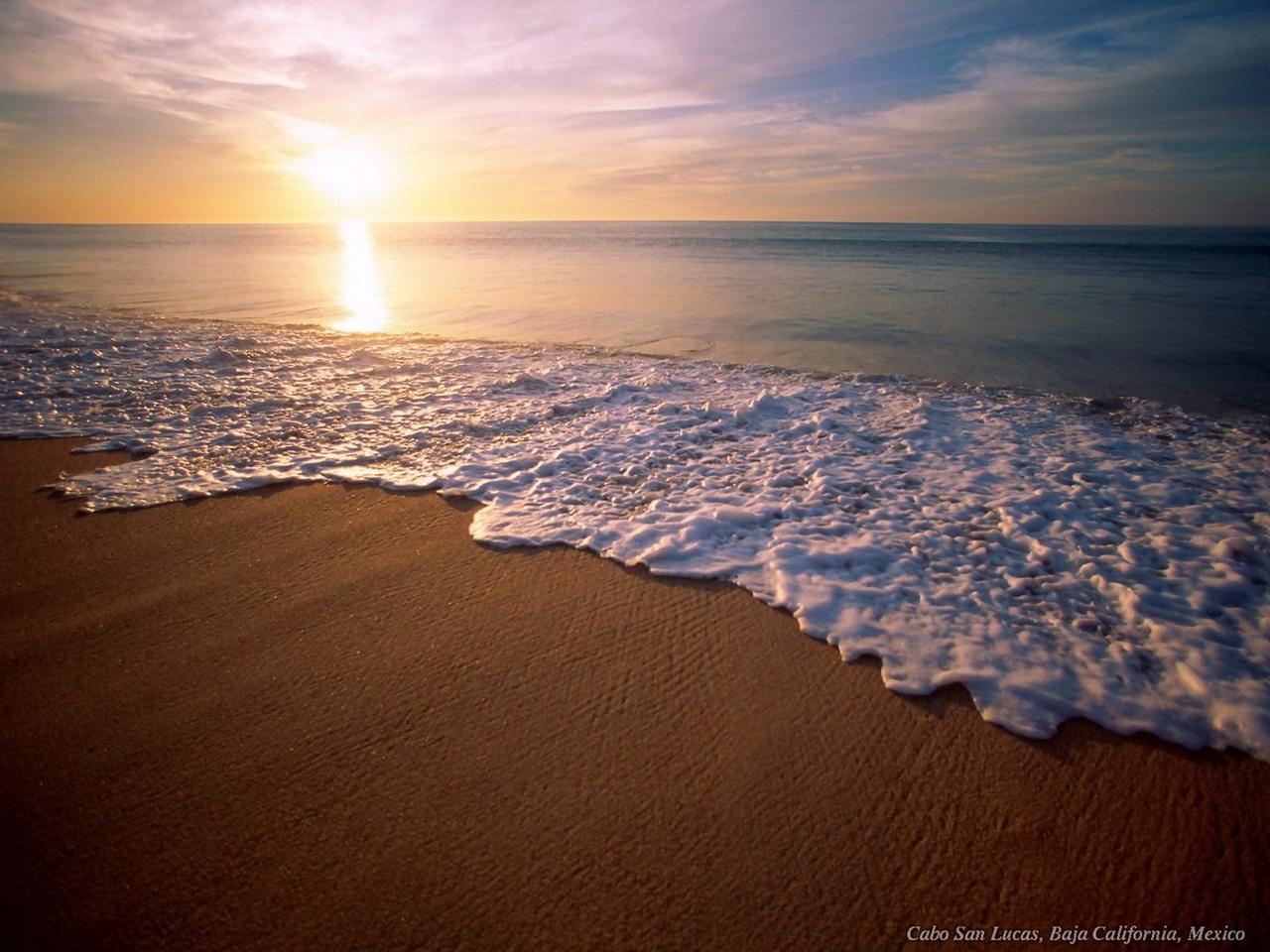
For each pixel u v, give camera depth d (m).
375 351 10.26
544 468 5.18
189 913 1.88
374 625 3.23
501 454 5.55
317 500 4.68
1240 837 2.07
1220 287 19.31
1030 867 1.99
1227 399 7.80
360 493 4.80
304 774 2.35
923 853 2.03
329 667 2.92
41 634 3.17
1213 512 4.30
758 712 2.63
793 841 2.07
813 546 3.86
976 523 4.18
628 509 4.49
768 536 4.05
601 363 9.53
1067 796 2.23
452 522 4.34
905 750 2.43
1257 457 5.45
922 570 3.61
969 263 29.72
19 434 5.96
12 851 2.07
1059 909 1.87
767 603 3.35
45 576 3.68
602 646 3.05
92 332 11.51
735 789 2.27
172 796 2.26
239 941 1.80
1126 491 4.66
